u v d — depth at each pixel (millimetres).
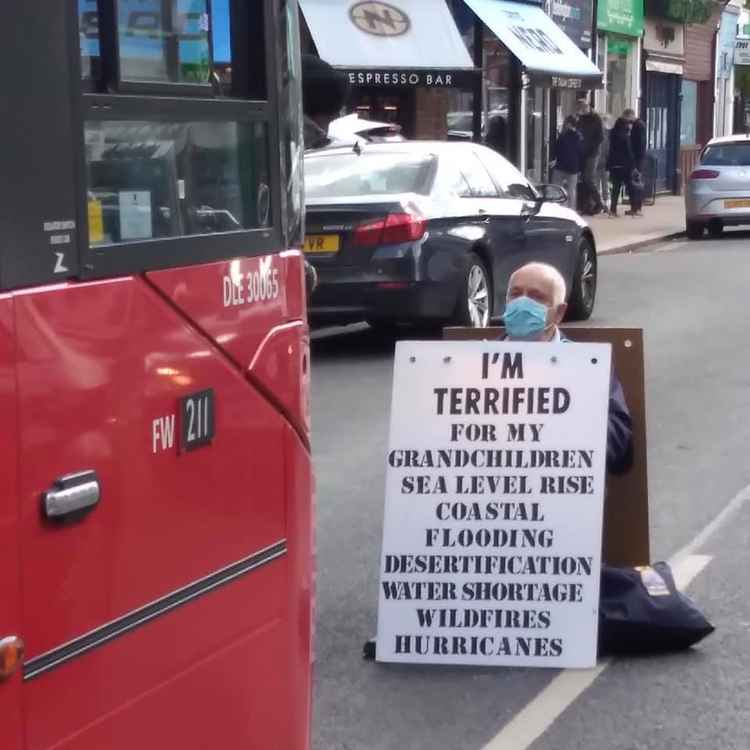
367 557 6891
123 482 2605
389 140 13234
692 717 5074
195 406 2826
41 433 2395
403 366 5535
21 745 2365
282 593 3180
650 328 14164
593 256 14938
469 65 21781
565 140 26828
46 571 2408
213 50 3010
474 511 5523
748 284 18109
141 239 2703
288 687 3209
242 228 3039
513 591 5520
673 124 38125
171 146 2830
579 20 29828
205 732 2881
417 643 5559
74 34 2531
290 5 3293
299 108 3377
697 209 25609
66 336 2465
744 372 11680
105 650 2564
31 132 2410
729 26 43094
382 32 21469
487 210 12586
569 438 5480
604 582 5594
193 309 2830
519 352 5484
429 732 4980
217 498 2908
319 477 8336
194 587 2832
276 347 3150
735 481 8195
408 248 11633
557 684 5367
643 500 5691
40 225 2424
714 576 6523
